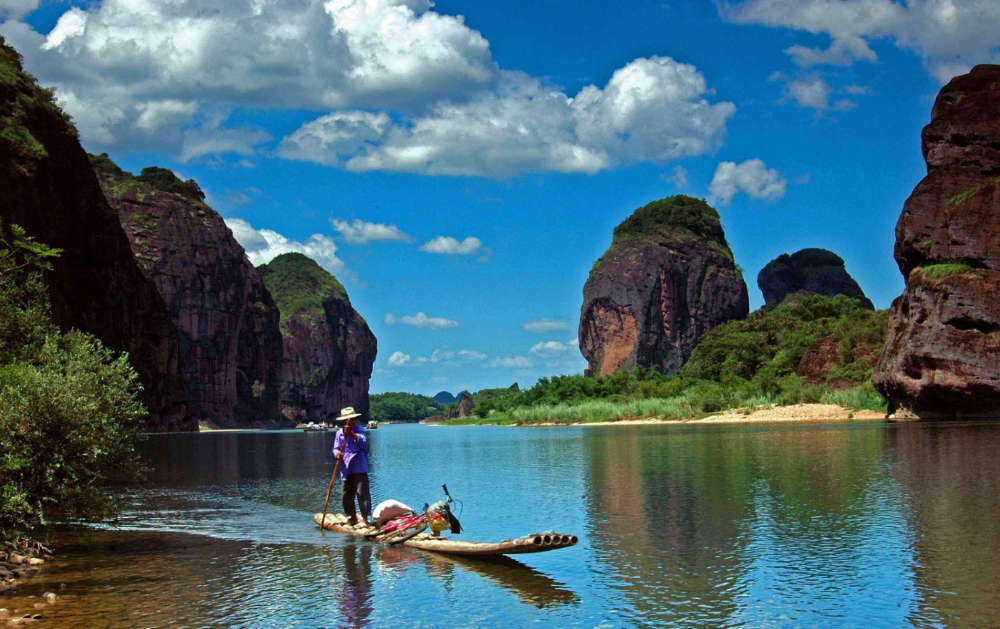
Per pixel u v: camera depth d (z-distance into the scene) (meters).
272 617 8.35
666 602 8.62
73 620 8.22
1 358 14.60
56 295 60.31
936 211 51.44
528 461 27.81
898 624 7.66
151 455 38.53
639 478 20.11
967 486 16.23
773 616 8.03
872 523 12.49
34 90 66.56
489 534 12.70
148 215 156.75
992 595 8.44
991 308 46.47
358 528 13.33
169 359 101.81
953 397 47.25
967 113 51.62
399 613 8.47
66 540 12.88
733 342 113.25
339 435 14.02
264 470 27.19
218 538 12.96
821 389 69.00
